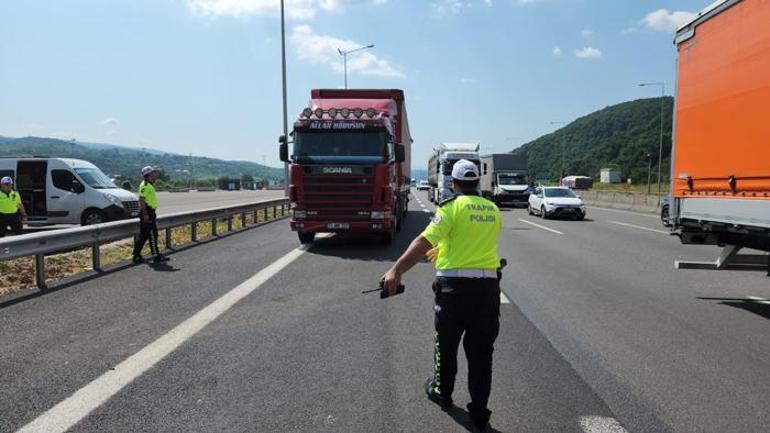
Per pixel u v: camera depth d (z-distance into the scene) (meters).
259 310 7.41
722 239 7.92
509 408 4.36
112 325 6.62
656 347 5.93
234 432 3.92
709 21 7.67
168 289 8.72
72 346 5.82
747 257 8.24
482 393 3.98
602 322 6.98
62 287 8.84
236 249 13.60
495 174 38.16
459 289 4.02
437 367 4.29
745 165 6.86
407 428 4.00
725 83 7.28
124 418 4.13
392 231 14.57
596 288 9.20
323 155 13.84
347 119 13.98
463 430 3.98
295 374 5.06
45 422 4.05
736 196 7.08
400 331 6.47
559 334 6.42
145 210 11.30
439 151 37.12
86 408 4.30
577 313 7.46
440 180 34.88
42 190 18.61
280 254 12.78
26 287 9.11
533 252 13.75
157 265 11.07
